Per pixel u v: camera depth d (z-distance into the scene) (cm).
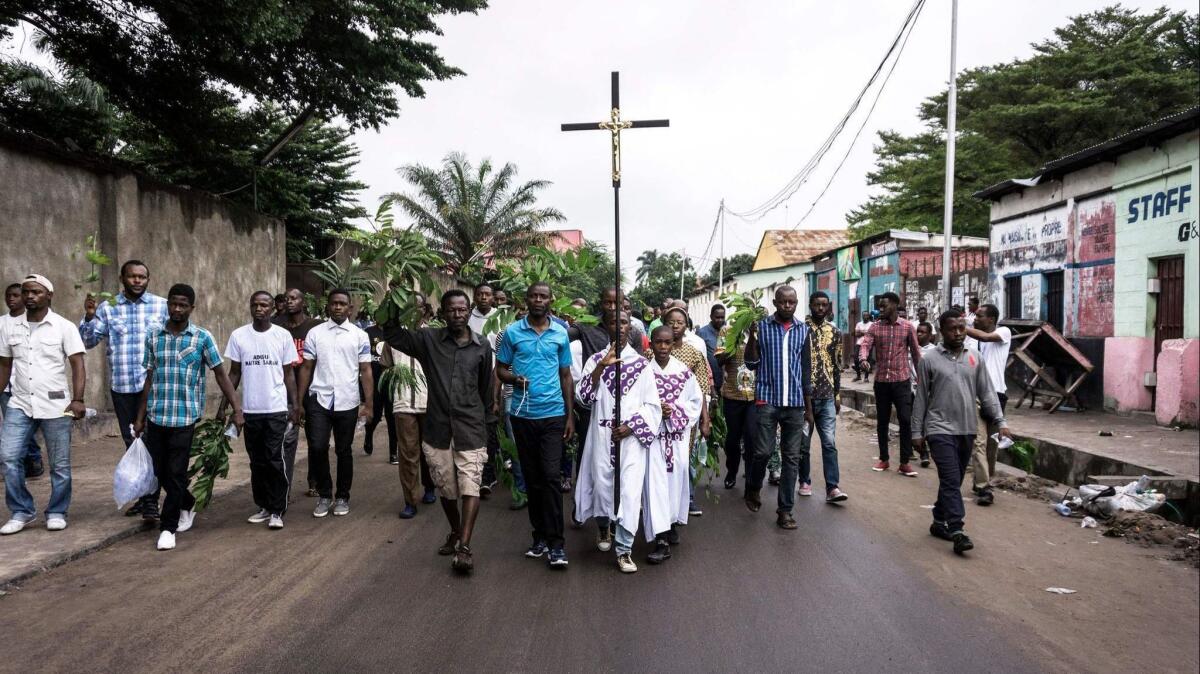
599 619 448
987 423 738
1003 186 1614
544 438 552
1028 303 1592
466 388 542
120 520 639
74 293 1033
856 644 414
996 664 390
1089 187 1385
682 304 706
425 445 545
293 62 1320
